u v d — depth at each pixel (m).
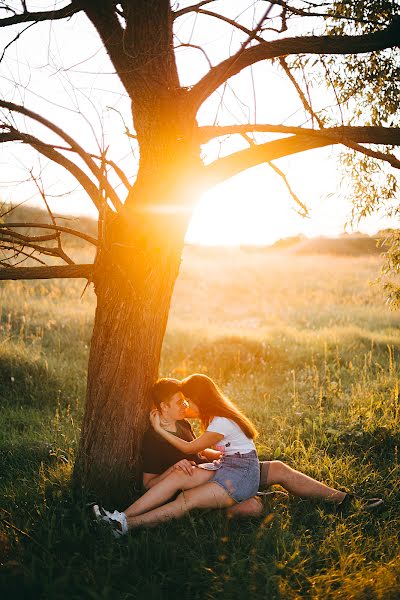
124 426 3.84
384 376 7.24
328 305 16.67
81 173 3.50
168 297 3.92
